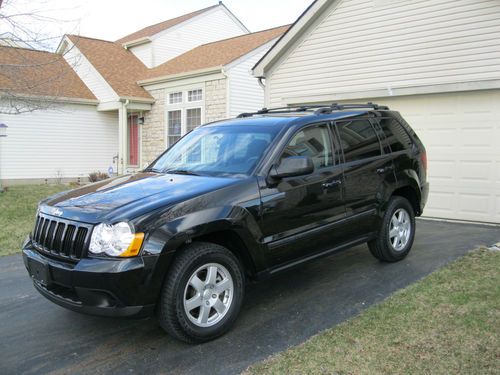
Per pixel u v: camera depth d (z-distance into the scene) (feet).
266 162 13.42
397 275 16.56
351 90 32.01
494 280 15.19
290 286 15.98
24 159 54.19
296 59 34.94
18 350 11.81
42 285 12.09
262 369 10.38
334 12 32.55
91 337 12.50
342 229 15.26
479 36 26.22
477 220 26.35
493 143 25.63
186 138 17.16
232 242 12.87
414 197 18.94
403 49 29.27
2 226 27.37
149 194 12.14
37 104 38.99
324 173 14.70
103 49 64.64
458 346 10.89
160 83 57.06
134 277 10.53
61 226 11.64
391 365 10.25
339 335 11.82
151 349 11.68
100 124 60.64
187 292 11.53
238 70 50.31
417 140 19.51
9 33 34.12
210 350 11.49
